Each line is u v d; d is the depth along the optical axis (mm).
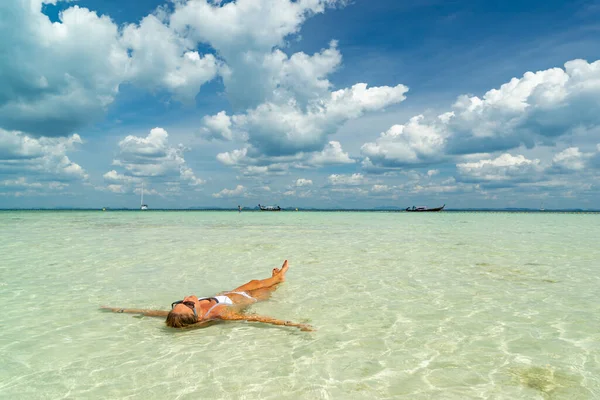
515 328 4828
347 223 32406
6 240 16125
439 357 3922
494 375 3498
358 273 8609
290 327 4973
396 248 13227
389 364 3756
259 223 32094
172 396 3129
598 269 9031
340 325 5012
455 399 3062
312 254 11703
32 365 3764
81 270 9000
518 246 13805
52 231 21516
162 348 4219
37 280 7875
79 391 3227
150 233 20203
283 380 3412
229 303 5789
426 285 7391
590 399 3051
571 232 21141
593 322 5043
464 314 5457
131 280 7934
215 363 3793
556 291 6844
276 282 7316
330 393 3168
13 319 5289
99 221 35125
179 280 7945
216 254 11695
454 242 15344
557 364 3738
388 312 5586
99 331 4809
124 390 3236
